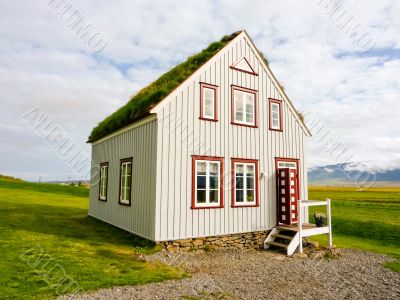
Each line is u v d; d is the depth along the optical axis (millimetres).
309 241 12695
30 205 22641
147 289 6559
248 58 13602
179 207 10766
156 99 11297
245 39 13609
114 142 15461
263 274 8539
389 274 9305
